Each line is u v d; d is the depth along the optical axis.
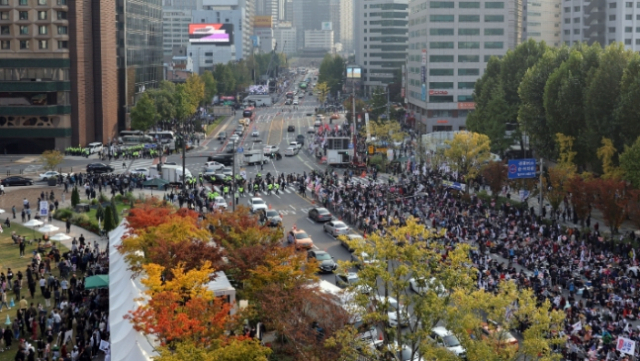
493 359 50.25
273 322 62.62
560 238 98.94
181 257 71.06
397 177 158.12
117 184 145.38
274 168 179.00
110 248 89.00
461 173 144.62
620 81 134.25
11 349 70.38
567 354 64.25
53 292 86.44
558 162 140.75
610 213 105.38
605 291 77.38
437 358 52.19
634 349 61.56
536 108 156.75
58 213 125.50
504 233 101.44
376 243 57.84
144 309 55.97
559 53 163.62
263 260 70.56
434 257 59.16
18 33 195.62
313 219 123.06
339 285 82.00
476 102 198.38
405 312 58.16
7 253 104.81
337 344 57.97
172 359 49.09
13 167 179.50
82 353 64.94
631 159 117.88
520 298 56.16
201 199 132.00
